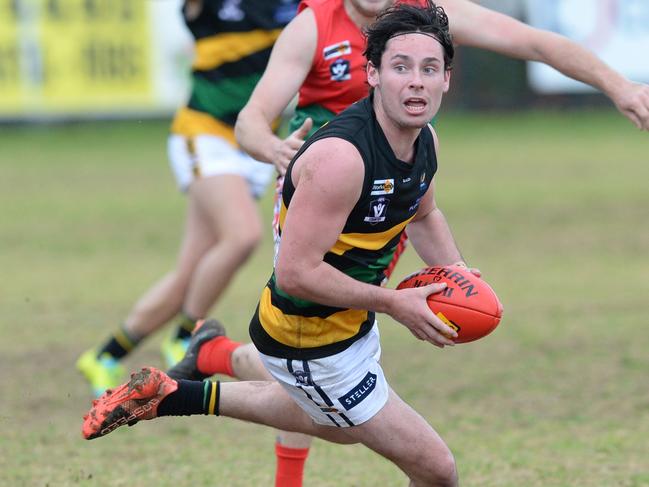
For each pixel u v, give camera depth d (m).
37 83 73.94
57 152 73.12
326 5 15.98
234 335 28.56
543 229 44.72
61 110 74.56
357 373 13.53
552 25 81.44
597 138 76.12
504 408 22.31
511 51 16.66
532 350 27.11
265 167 24.72
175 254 40.78
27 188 58.44
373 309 12.99
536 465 18.67
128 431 21.33
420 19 12.65
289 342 13.52
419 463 13.58
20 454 19.66
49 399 23.45
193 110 24.25
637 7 80.88
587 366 25.47
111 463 19.19
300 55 15.96
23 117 77.69
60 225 47.34
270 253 42.09
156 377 14.36
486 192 54.84
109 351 24.22
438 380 24.59
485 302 13.36
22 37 73.38
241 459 19.41
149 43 75.94
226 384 14.76
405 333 29.73
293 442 16.41
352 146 12.49
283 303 13.41
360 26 15.94
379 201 12.84
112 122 84.38
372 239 13.21
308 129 15.41
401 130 12.73
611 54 81.00
